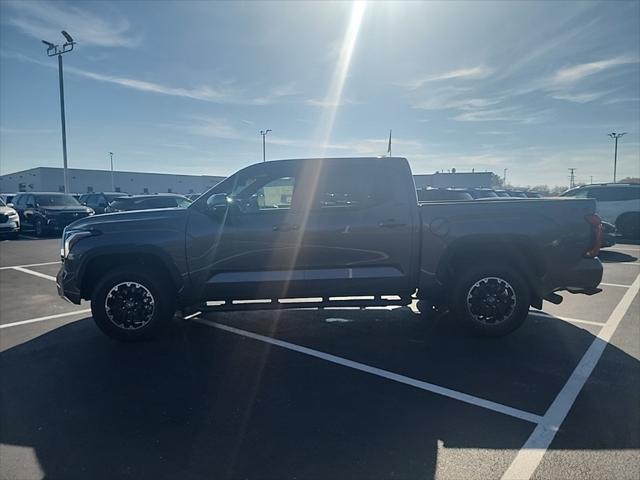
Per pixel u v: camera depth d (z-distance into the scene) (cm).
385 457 290
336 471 277
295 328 566
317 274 495
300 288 498
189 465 285
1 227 1686
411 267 501
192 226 496
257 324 584
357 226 491
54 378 418
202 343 511
